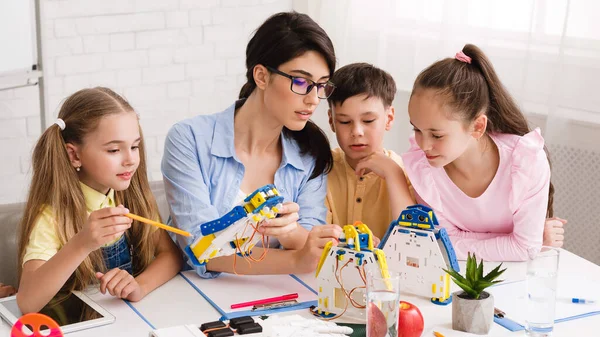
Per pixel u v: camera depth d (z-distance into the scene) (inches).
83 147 60.5
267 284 62.1
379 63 120.6
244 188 69.8
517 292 60.4
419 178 70.4
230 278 63.4
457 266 58.7
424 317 55.4
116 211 54.7
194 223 65.1
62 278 55.6
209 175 68.7
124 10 116.2
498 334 53.0
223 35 126.0
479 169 68.5
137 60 119.0
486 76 66.2
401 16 116.9
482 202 69.0
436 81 63.2
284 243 67.2
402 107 118.8
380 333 48.7
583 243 99.7
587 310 57.0
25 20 90.7
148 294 60.0
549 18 98.3
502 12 103.3
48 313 55.7
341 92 71.0
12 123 109.6
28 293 55.6
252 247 59.2
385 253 60.1
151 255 66.4
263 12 129.5
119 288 58.1
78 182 61.8
